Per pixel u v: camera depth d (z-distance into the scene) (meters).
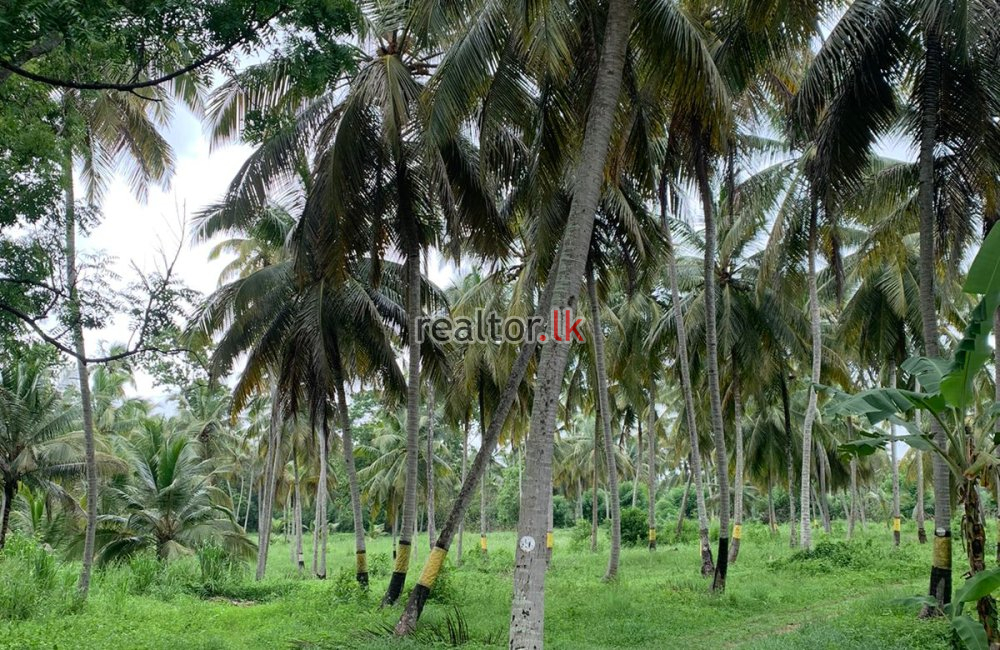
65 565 19.52
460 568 24.77
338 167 11.58
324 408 18.88
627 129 10.15
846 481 39.22
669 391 37.78
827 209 12.81
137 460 26.95
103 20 6.20
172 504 26.58
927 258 11.45
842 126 12.12
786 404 24.38
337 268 12.31
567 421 28.41
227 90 13.27
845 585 16.03
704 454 36.34
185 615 13.51
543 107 9.89
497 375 20.48
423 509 47.03
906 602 7.68
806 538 22.62
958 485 8.02
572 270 7.54
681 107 10.14
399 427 37.41
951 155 12.53
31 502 27.59
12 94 8.20
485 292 20.72
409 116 12.16
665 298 25.39
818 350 21.09
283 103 12.00
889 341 23.08
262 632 11.30
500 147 13.16
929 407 8.08
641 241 15.14
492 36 9.02
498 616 12.39
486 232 13.55
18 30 6.03
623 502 62.25
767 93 17.19
